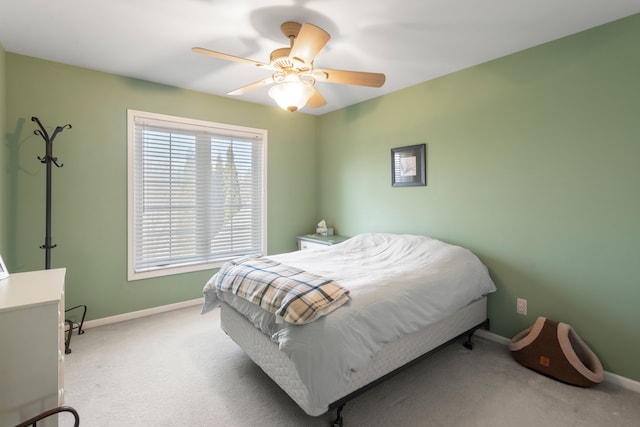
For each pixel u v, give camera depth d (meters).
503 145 2.56
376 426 1.65
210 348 2.48
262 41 2.30
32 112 2.57
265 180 3.95
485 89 2.66
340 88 3.32
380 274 2.12
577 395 1.92
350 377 1.54
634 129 1.96
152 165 3.16
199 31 2.16
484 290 2.49
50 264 2.47
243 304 2.00
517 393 1.94
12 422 1.23
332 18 1.99
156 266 3.23
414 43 2.32
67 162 2.72
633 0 1.81
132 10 1.92
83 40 2.29
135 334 2.72
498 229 2.61
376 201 3.64
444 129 2.96
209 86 3.25
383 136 3.53
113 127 2.92
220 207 3.63
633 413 1.77
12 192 2.51
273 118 4.01
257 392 1.93
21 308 1.23
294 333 1.50
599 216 2.11
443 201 2.99
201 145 3.46
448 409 1.79
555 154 2.29
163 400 1.85
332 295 1.64
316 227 4.43
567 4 1.85
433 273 2.21
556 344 2.10
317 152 4.43
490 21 2.04
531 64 2.39
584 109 2.15
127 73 2.91
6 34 2.21
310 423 1.67
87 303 2.85
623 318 2.03
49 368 1.29
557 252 2.30
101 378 2.06
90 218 2.84
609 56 2.04
